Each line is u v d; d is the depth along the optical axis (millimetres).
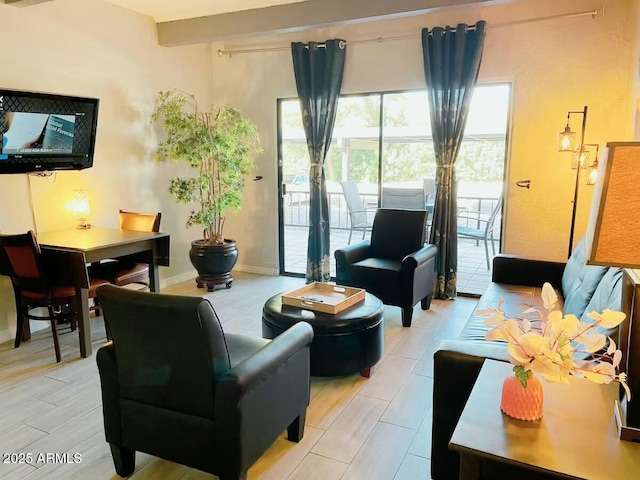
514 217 4395
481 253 5949
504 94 4352
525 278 3535
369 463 2160
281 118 5375
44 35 3713
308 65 4910
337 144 5164
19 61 3545
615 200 1028
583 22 3893
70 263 3123
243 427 1772
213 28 4480
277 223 5543
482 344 1970
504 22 4156
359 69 4809
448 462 1932
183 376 1771
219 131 4586
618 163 1021
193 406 1794
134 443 1959
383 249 4477
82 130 3885
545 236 4305
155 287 3898
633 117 3396
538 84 4125
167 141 4660
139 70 4594
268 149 5441
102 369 1948
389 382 2953
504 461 1213
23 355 3307
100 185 4301
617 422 1351
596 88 3928
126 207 4582
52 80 3795
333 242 6406
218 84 5566
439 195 4516
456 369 1841
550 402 1480
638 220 1017
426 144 4750
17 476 2061
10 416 2539
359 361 2871
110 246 3391
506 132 4363
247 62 5363
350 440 2340
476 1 3398
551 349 1317
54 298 3201
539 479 1227
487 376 1648
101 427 2447
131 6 4332
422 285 4059
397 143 4891
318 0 3982
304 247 6617
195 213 5051
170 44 4734
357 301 3133
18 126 3398
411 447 2285
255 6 4227
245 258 5844
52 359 3250
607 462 1193
